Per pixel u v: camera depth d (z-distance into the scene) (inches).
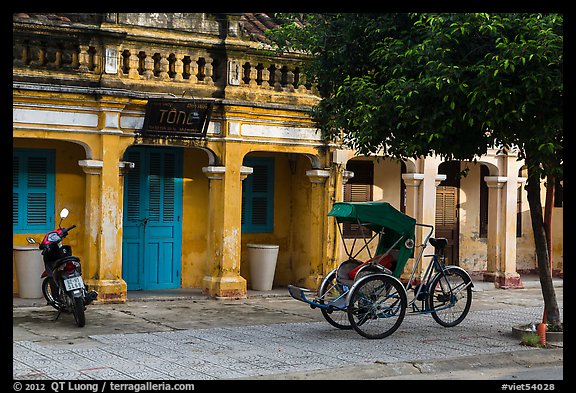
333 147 645.3
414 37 489.7
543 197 821.9
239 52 605.6
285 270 687.1
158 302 588.1
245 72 617.9
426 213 695.1
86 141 555.5
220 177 604.7
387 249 508.4
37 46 542.0
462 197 783.7
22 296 567.2
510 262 733.3
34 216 586.6
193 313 551.2
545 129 434.3
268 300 617.0
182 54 592.7
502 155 725.3
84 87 551.2
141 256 629.0
